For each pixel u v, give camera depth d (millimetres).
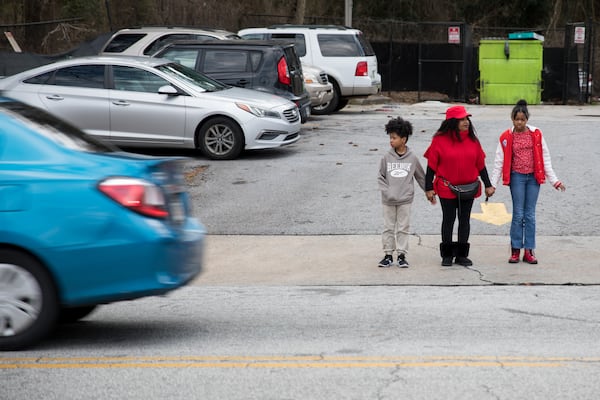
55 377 10055
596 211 21062
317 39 40750
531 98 48125
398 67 53000
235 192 23266
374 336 11836
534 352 10992
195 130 26969
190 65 31109
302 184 24062
